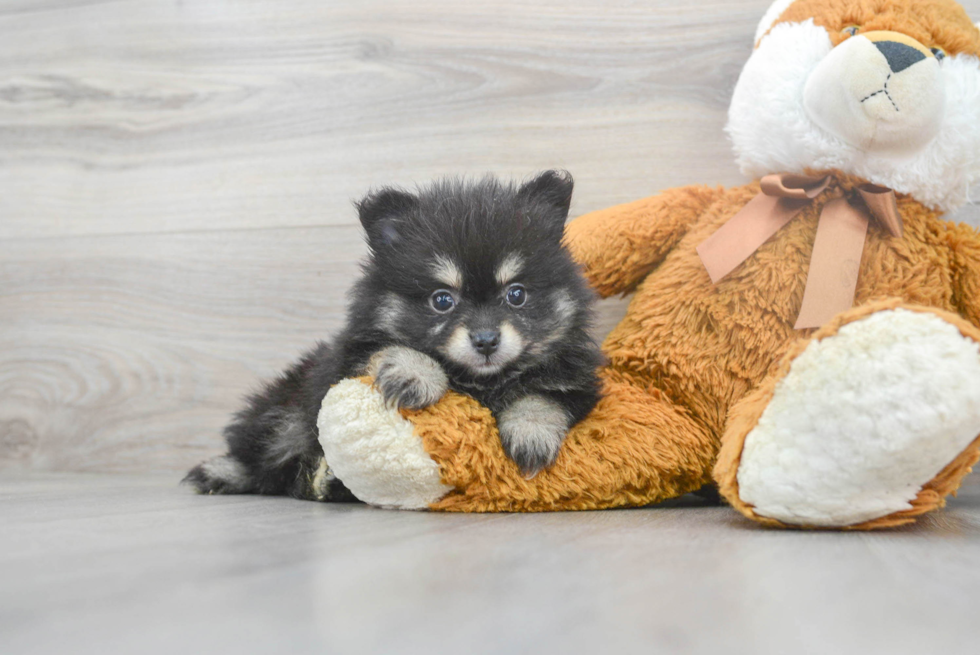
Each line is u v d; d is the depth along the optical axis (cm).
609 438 49
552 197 53
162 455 68
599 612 27
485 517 45
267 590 30
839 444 40
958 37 50
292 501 52
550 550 36
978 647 23
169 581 32
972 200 58
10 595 29
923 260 49
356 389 47
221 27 69
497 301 50
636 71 63
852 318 40
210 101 69
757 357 51
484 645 23
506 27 65
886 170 50
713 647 23
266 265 67
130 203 69
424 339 49
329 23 67
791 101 50
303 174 67
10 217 71
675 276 53
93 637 24
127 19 70
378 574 32
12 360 70
